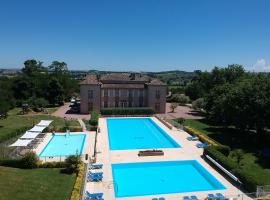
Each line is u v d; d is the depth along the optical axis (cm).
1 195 2531
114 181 3183
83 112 7881
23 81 9562
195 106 8144
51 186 2861
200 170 3588
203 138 4872
